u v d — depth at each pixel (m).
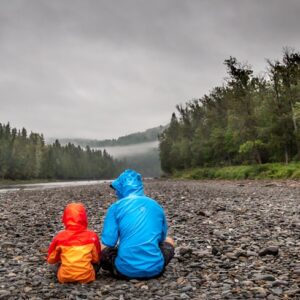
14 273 7.07
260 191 27.94
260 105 58.59
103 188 42.78
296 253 7.99
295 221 12.41
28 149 167.12
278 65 54.34
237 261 7.62
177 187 40.16
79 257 6.31
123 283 6.26
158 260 6.39
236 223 12.57
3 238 10.96
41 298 5.59
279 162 59.06
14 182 141.50
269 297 5.30
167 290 5.84
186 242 9.82
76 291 5.83
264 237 9.98
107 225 6.58
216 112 80.50
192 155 98.50
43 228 12.92
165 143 128.38
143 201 6.62
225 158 81.62
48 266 7.48
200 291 5.75
